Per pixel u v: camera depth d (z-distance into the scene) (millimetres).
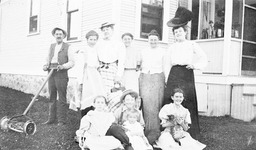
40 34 9508
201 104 7617
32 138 4699
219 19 8516
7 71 11062
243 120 7008
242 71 8625
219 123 6488
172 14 8422
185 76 4938
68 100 7664
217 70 7949
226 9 7562
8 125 5062
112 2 7086
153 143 4699
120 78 4871
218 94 7398
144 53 5133
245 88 7387
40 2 9531
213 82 7496
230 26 7520
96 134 4203
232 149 4730
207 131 5746
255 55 9086
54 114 5715
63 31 5672
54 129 5199
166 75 5062
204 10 8898
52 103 5695
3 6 11531
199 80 7762
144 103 4988
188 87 4922
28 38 10117
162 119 4734
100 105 4328
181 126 4723
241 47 8172
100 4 7418
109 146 4035
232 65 7934
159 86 5000
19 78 10336
